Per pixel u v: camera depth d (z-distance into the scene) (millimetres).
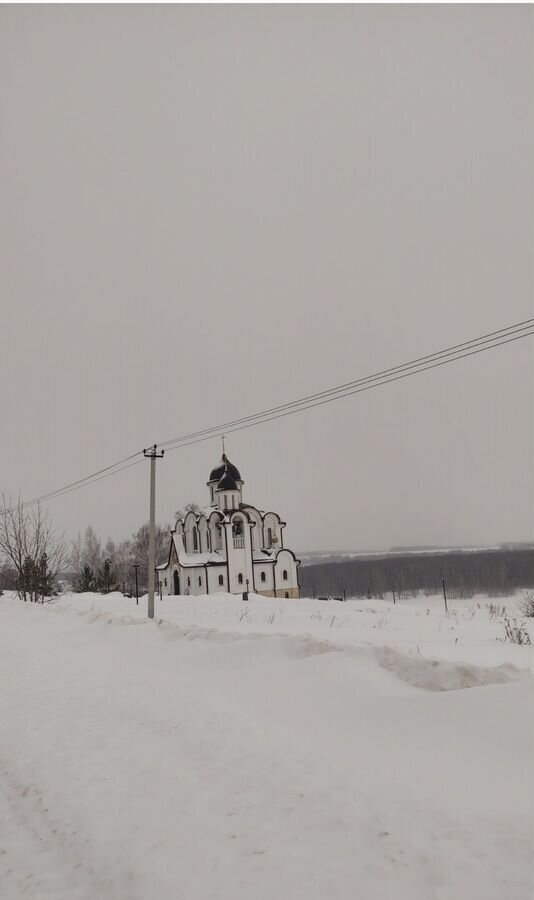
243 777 5926
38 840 5156
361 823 4836
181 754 6695
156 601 38656
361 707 7648
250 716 7906
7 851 4996
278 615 26969
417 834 4602
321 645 10266
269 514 66562
